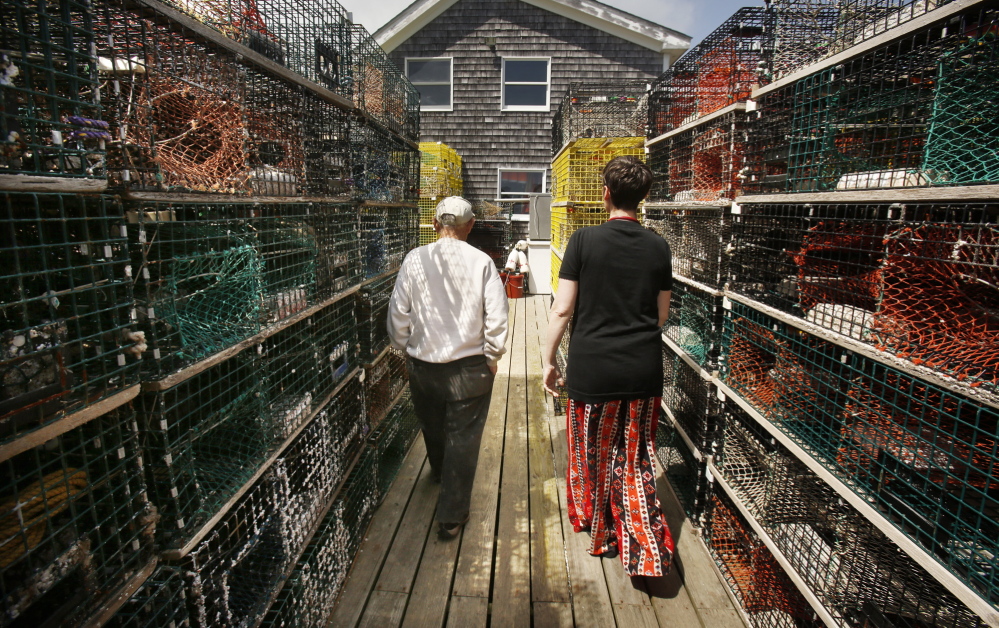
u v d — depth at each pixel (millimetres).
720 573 2512
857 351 1682
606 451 2475
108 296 1188
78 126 1060
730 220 2693
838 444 1878
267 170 2012
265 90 2086
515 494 3219
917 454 1566
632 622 2260
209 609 1557
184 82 1467
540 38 10477
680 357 3322
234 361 1969
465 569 2574
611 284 2311
